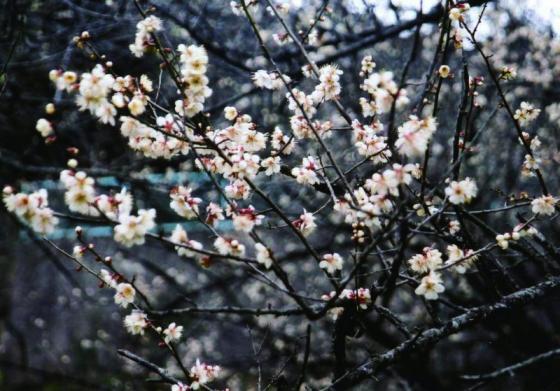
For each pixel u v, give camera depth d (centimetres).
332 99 251
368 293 229
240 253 199
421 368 560
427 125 188
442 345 738
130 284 221
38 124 186
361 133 249
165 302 910
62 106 522
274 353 688
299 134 255
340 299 228
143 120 199
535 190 638
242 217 197
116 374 977
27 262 1060
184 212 210
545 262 321
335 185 292
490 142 636
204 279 889
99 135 602
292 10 561
